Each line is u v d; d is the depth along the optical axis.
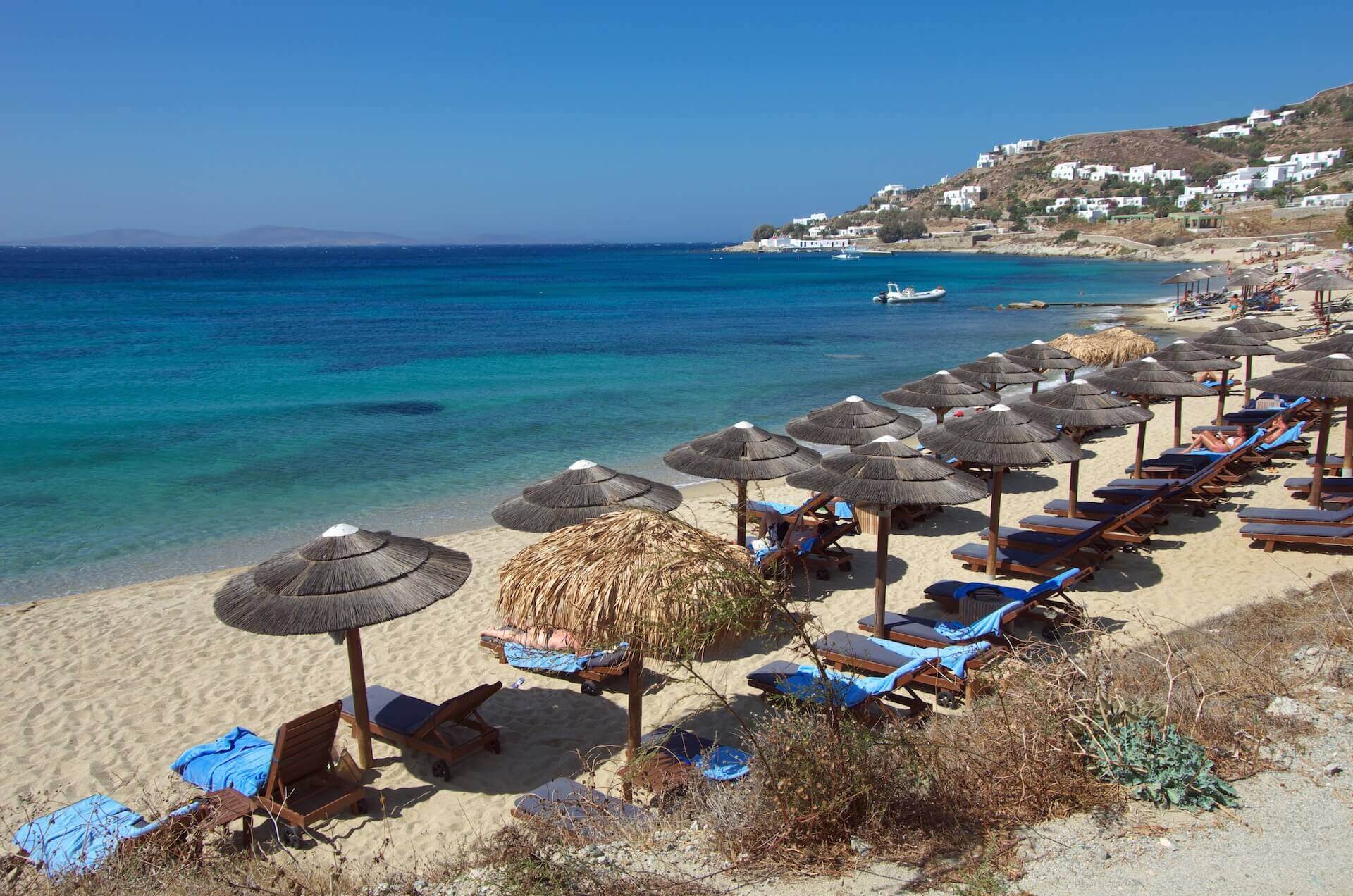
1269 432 16.47
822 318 52.22
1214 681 5.70
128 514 14.38
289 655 9.09
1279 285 49.28
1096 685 5.05
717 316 53.97
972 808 4.49
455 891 4.36
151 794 6.59
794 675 7.50
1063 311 54.00
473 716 7.51
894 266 130.50
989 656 7.45
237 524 13.88
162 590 10.99
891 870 4.07
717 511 14.11
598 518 6.43
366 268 133.50
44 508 14.63
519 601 6.05
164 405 23.84
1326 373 11.67
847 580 11.09
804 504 11.84
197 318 50.44
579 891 4.07
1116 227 157.62
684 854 4.42
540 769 6.94
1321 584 9.30
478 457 18.20
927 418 21.95
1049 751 4.72
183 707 8.02
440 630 9.67
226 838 5.92
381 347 37.69
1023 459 9.81
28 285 83.00
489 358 34.28
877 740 4.61
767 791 4.45
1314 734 5.03
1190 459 14.57
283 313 54.34
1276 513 11.47
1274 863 3.93
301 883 4.91
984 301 62.81
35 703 8.10
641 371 30.84
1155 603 9.73
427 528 13.67
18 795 6.61
